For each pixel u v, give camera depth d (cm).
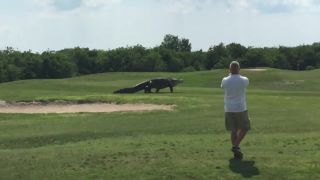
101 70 12262
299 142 1591
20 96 3969
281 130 2091
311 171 1168
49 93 4309
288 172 1162
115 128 2314
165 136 1967
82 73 12188
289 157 1295
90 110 3278
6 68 10931
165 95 4012
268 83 6294
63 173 1212
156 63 12025
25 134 2181
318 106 3117
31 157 1409
